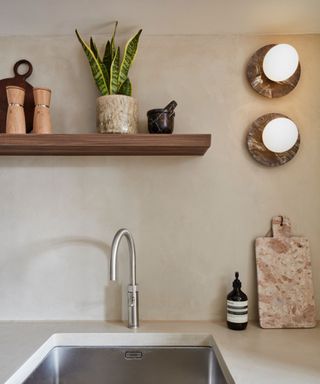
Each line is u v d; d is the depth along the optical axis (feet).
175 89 4.60
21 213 4.55
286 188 4.53
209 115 4.58
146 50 4.62
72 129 4.60
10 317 4.48
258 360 3.22
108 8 3.99
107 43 4.40
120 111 4.00
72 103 4.61
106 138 3.85
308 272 4.34
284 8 4.02
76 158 4.57
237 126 4.57
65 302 4.49
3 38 4.64
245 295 4.18
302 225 4.50
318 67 4.58
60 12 4.07
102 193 4.55
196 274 4.50
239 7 4.00
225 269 4.50
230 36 4.61
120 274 4.49
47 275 4.51
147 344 3.99
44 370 3.65
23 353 3.37
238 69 4.59
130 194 4.55
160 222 4.53
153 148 4.05
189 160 4.57
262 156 4.48
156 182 4.55
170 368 3.96
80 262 4.51
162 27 4.43
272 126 4.19
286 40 4.60
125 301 4.48
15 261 4.52
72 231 4.53
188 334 3.97
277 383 2.75
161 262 4.50
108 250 4.51
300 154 4.54
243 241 4.51
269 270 4.36
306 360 3.22
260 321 4.22
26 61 4.62
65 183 4.56
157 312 4.48
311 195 4.51
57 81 4.62
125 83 4.22
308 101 4.57
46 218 4.55
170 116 4.10
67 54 4.64
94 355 3.98
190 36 4.62
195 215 4.53
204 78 4.60
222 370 3.30
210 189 4.55
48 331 4.04
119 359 3.98
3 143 3.85
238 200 4.53
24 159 4.58
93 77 4.44
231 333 3.99
